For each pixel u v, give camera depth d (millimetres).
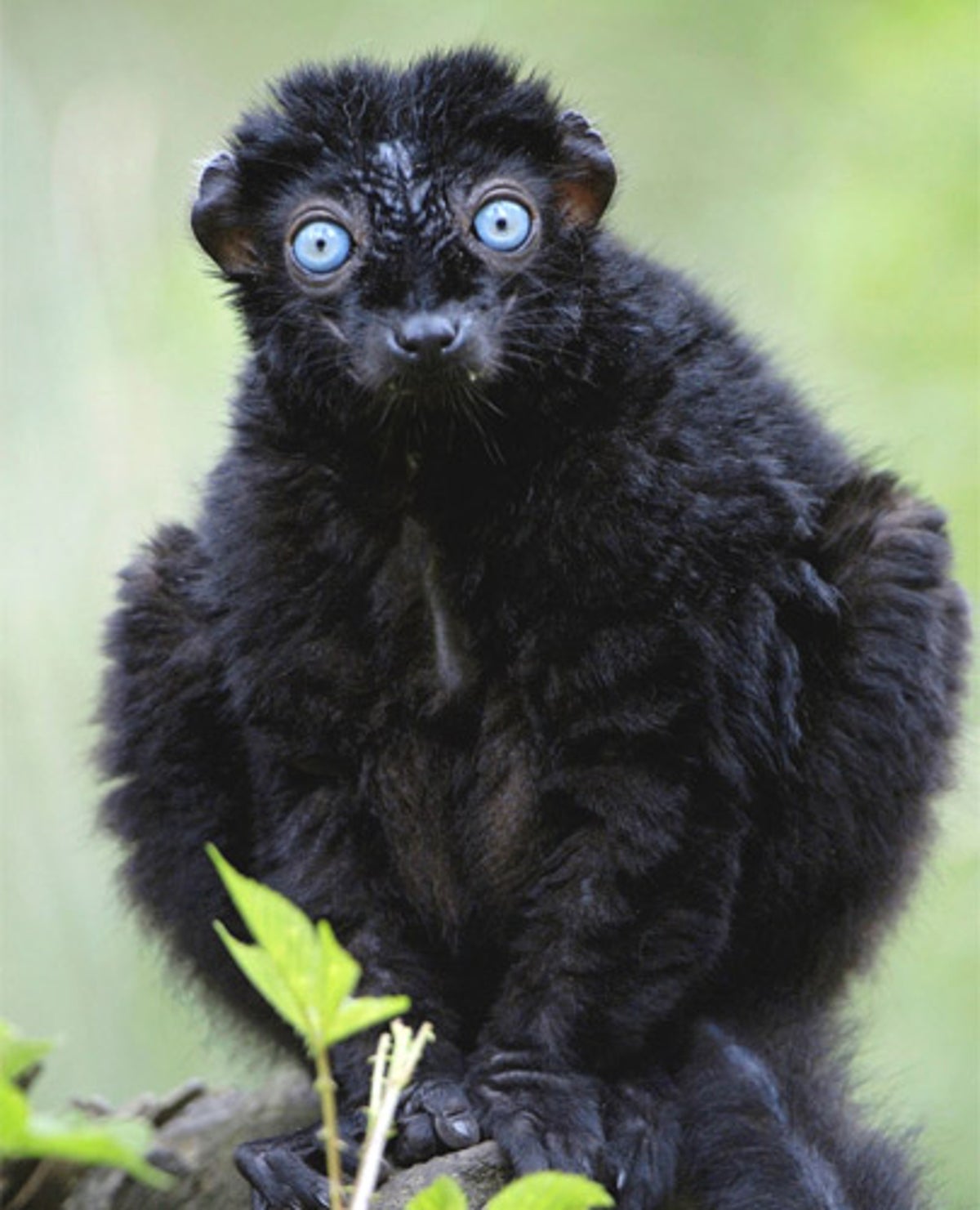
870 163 23047
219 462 11773
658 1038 11016
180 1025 19734
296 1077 12352
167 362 21500
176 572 11906
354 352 10719
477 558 11125
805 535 11398
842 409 19984
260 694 11258
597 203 11250
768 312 21328
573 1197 6926
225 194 11312
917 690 11352
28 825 20078
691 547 10992
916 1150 11148
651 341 11336
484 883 11422
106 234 21891
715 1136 10555
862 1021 12055
